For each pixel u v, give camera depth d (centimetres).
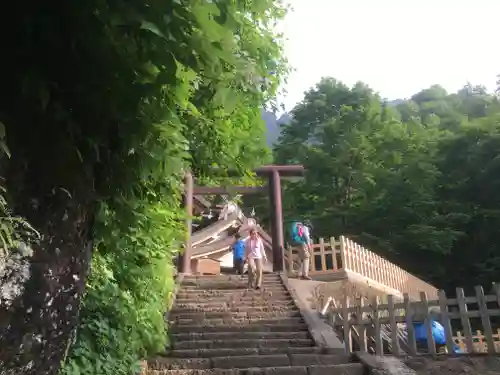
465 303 682
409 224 2895
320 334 827
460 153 3250
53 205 266
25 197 243
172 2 235
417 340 910
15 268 232
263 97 591
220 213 2139
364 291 1421
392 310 713
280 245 1432
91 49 250
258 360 707
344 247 1503
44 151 257
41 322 259
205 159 551
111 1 233
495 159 2988
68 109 272
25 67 248
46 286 261
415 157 3089
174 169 315
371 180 2933
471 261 2914
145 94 267
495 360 629
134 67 260
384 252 2794
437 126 3703
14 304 231
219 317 955
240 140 582
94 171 306
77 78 263
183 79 294
